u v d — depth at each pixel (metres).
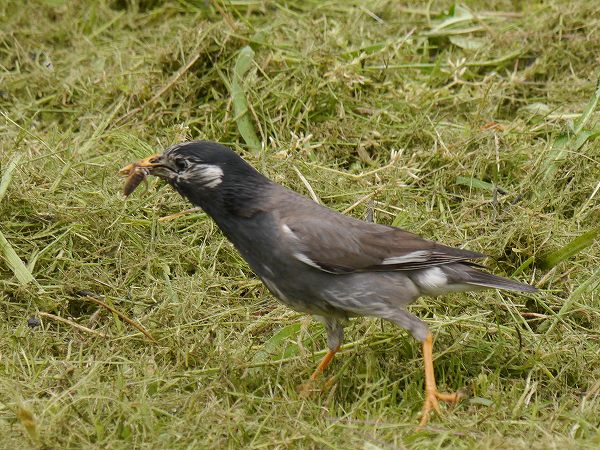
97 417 9.05
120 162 13.12
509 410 9.45
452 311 11.08
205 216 12.36
